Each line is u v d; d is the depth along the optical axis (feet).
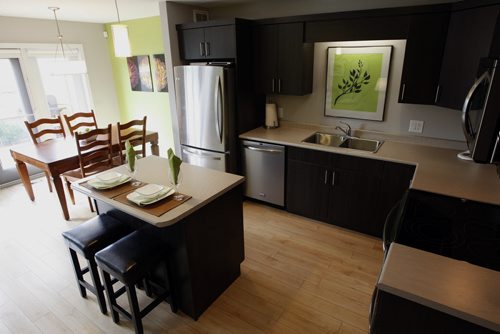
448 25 7.68
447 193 6.02
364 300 7.25
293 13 11.20
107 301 7.13
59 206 12.24
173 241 6.26
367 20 8.73
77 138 10.44
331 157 9.58
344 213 9.97
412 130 10.02
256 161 11.31
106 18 15.37
